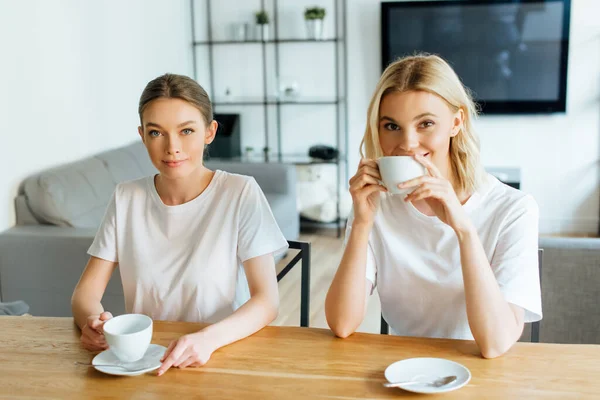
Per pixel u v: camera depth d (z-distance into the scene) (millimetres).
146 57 4875
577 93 5195
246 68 5691
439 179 1369
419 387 1225
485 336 1355
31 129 3449
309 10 5328
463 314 1601
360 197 1492
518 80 5234
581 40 5113
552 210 5371
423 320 1650
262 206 1722
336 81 5512
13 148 3297
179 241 1699
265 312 1548
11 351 1452
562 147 5285
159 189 1735
